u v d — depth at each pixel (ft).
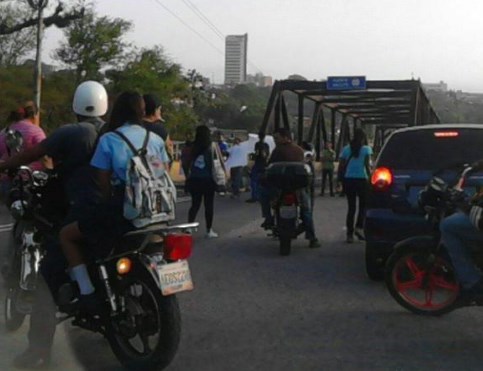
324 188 83.51
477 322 25.36
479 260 24.18
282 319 25.66
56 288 20.10
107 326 19.76
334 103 113.60
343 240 43.98
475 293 23.91
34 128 31.45
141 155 19.13
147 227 19.10
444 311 25.53
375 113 130.72
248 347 22.39
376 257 30.99
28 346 21.02
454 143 30.22
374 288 30.58
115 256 19.30
